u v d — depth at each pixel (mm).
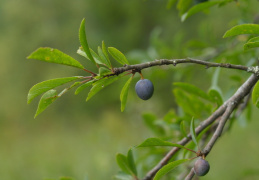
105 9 18312
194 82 6715
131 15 17469
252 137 6559
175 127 2416
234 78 2791
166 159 1945
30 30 20625
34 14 20312
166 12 16188
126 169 2061
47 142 15109
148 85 1521
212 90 2074
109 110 17719
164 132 2885
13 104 19609
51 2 19703
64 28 19609
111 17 18484
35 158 10992
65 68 18438
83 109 18312
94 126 16844
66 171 6820
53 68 19531
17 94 19984
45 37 19797
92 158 7031
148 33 17391
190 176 1450
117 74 1410
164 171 1451
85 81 1397
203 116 2379
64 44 19500
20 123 19109
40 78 20094
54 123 18656
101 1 18297
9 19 21109
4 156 11812
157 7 16641
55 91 1395
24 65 20344
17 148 14445
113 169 5211
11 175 8289
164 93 11156
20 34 20703
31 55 1271
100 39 18234
